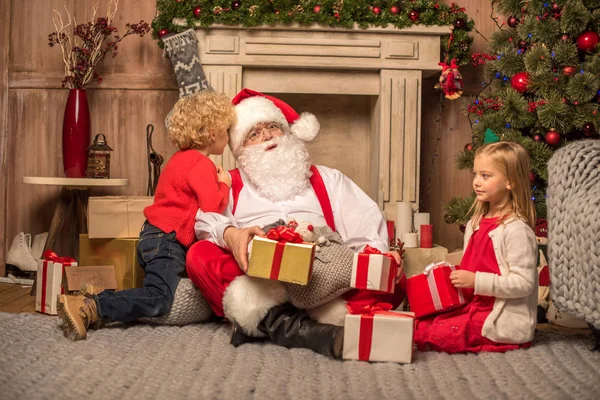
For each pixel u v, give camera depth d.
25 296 3.40
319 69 3.88
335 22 3.73
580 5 3.24
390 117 3.86
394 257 2.23
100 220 3.04
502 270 2.20
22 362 2.00
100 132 4.16
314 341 2.15
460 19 3.79
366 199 2.71
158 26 3.77
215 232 2.43
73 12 4.14
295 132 2.83
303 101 4.18
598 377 1.91
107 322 2.49
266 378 1.86
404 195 3.89
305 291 2.20
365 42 3.79
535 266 2.20
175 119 2.77
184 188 2.67
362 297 2.27
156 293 2.55
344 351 2.08
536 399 1.71
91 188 4.12
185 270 2.63
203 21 3.72
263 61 3.79
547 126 3.27
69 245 4.07
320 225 2.60
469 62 4.19
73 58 4.04
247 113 2.73
